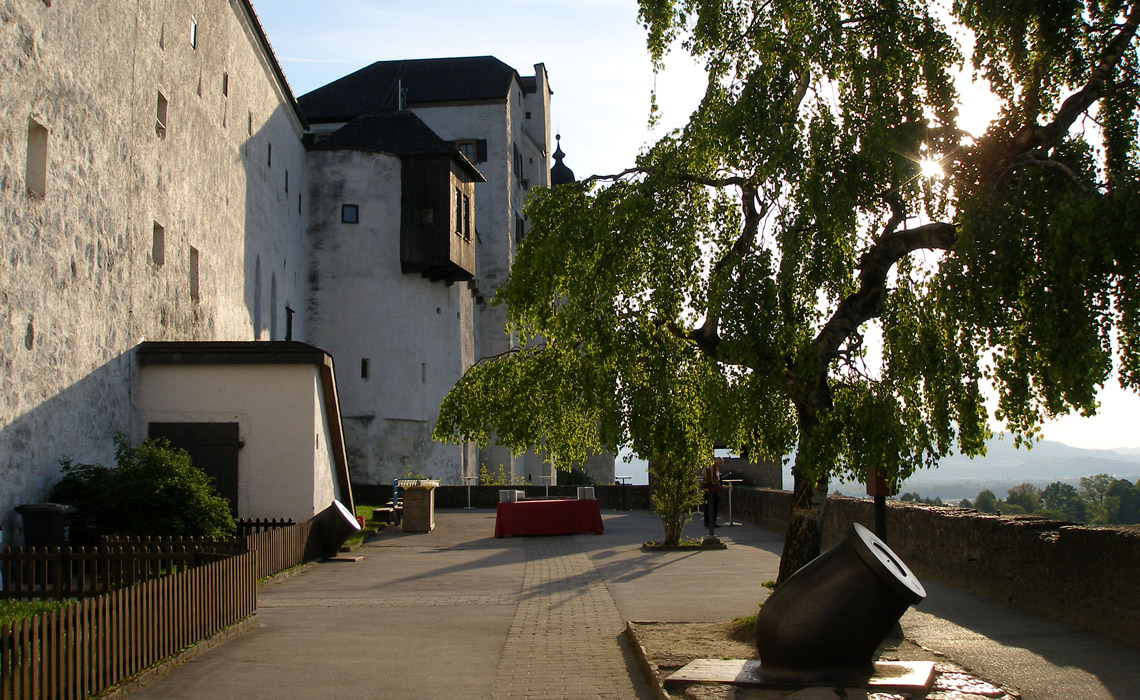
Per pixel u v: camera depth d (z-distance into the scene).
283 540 15.86
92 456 17.61
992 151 7.98
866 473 8.27
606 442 9.34
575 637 9.87
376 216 44.38
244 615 10.43
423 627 10.50
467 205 47.69
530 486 36.84
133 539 11.12
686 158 9.17
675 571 15.43
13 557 10.84
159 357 20.06
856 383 8.57
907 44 8.30
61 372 16.42
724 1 8.91
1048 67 8.30
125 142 20.00
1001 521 10.62
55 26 16.47
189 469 16.66
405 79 58.19
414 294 45.41
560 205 9.55
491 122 57.16
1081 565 8.98
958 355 7.59
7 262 14.60
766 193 8.62
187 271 24.89
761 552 18.22
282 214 39.06
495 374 10.22
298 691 7.50
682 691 6.96
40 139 16.09
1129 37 7.95
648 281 9.04
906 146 7.87
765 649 7.21
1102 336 6.99
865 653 7.03
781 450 8.67
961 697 6.54
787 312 8.09
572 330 9.05
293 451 19.78
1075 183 7.24
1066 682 6.93
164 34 23.22
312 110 56.25
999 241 7.23
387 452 43.53
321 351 20.06
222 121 29.47
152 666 7.97
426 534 24.44
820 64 8.45
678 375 9.59
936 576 12.36
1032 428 7.65
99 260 18.30
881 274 8.69
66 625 6.67
